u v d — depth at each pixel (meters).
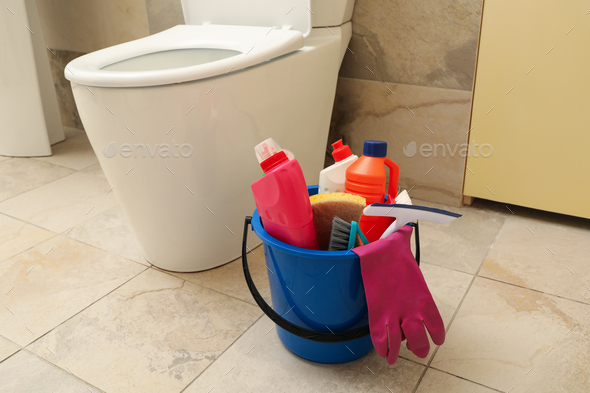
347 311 0.68
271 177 0.61
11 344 0.79
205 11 1.12
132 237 1.11
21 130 1.54
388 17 1.11
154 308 0.87
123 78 0.75
